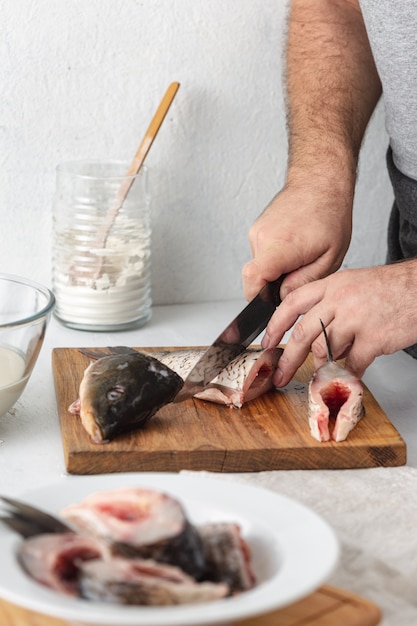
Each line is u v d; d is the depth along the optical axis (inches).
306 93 64.4
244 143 72.2
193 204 72.8
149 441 46.6
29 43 66.2
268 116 72.1
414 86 57.6
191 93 70.2
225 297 76.0
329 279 52.0
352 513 40.6
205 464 46.0
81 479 35.5
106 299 65.9
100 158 70.0
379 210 77.5
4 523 31.8
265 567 31.6
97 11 66.7
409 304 50.4
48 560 29.1
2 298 52.6
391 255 68.1
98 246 65.5
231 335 52.2
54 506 33.8
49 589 28.4
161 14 67.9
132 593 27.8
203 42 69.3
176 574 28.4
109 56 67.9
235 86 70.8
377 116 74.9
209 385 52.2
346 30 65.6
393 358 63.7
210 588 28.1
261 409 51.8
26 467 45.8
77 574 28.8
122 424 46.3
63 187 65.9
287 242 55.4
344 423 47.1
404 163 62.5
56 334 65.9
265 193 73.8
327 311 51.3
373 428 49.2
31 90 67.3
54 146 68.9
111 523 29.8
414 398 57.0
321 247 56.2
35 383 56.2
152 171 71.3
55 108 68.1
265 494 35.1
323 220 56.8
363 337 50.9
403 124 59.9
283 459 46.4
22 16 65.6
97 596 28.0
